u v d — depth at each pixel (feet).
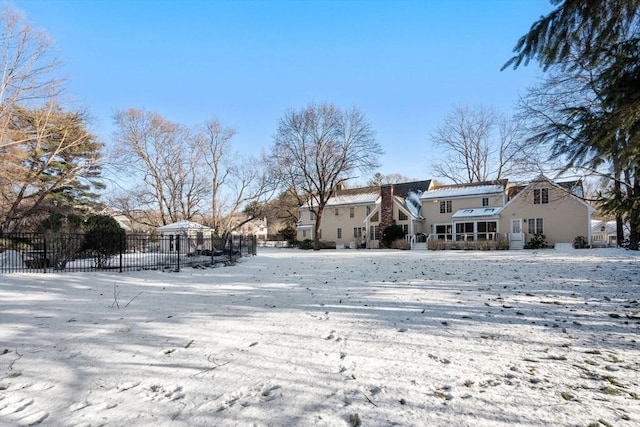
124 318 19.42
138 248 62.18
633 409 9.10
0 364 12.59
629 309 20.01
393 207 120.78
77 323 18.33
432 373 11.55
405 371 11.75
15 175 74.54
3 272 38.55
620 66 14.58
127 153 119.34
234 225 169.17
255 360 12.85
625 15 13.65
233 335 16.01
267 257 74.38
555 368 11.84
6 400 9.90
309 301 23.97
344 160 120.06
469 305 21.71
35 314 20.48
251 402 9.73
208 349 14.10
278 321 18.54
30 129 83.97
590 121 16.26
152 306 22.74
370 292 27.12
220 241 84.33
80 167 92.02
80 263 43.42
